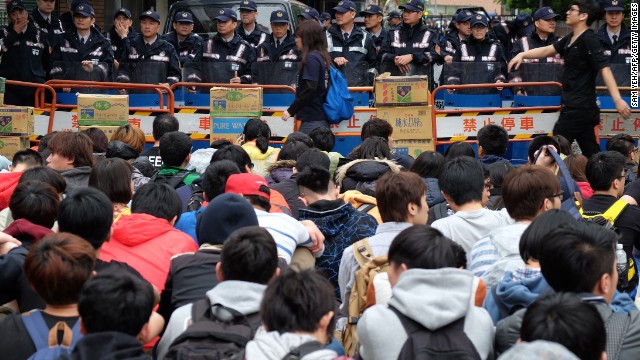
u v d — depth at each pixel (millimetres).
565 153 8516
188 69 11492
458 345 3301
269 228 4668
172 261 4328
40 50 12352
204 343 3441
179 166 6605
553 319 2922
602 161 5914
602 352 2932
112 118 10266
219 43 12148
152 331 3797
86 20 12211
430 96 10773
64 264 3572
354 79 11898
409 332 3336
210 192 5449
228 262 3693
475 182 4945
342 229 5219
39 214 4527
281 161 7242
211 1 14250
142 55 12188
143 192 4832
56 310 3660
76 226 4145
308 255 4898
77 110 10383
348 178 6430
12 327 3609
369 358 3393
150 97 11219
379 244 4543
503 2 27109
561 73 11211
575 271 3414
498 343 3504
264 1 14109
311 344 3152
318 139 8523
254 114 10516
